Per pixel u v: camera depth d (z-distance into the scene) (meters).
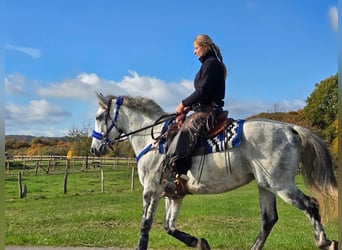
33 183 29.50
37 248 7.69
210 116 5.93
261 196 6.11
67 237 8.62
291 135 5.79
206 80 5.98
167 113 6.80
